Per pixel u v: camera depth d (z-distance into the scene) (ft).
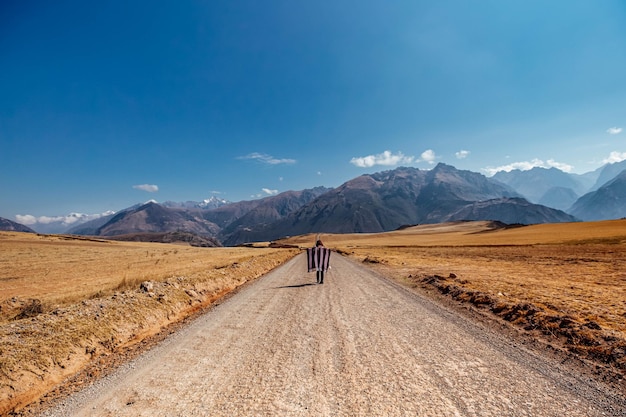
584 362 18.26
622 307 29.58
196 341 23.00
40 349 18.75
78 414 13.35
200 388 15.38
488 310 32.07
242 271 68.33
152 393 14.96
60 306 33.88
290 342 22.38
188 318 31.14
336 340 22.74
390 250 224.33
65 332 21.63
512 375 16.55
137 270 86.43
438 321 28.12
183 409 13.42
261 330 25.61
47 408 14.03
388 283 54.13
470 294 37.81
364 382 15.79
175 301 35.42
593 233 254.06
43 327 22.11
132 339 24.67
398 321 28.17
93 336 22.38
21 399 14.82
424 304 35.86
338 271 76.89
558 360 18.66
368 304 35.99
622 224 320.70
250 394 14.67
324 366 17.93
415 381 15.84
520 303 31.01
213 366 18.15
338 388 15.16
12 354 17.58
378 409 13.15
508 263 89.20
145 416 12.98
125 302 30.25
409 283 53.93
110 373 17.71
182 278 46.68
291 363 18.43
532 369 17.31
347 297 40.50
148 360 19.43
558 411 12.95
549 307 29.96
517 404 13.50
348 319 28.99
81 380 17.03
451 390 14.83
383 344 21.75
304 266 95.55
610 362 17.93
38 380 16.40
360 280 58.44
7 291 53.62
